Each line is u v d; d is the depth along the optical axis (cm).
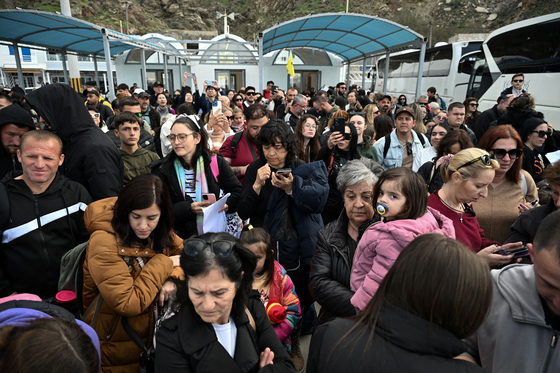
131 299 162
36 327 82
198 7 6166
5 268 207
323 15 935
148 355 158
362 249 167
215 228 259
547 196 270
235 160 379
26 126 257
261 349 150
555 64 840
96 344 125
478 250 205
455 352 86
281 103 965
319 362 98
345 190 198
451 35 5519
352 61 1877
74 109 259
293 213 257
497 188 268
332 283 186
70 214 223
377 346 89
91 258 166
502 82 1054
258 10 6347
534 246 104
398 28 1033
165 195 176
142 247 177
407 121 398
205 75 2138
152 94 1083
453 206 208
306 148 396
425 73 1614
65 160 262
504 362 117
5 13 913
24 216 206
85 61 3203
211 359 128
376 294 101
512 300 115
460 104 507
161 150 475
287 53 2112
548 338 111
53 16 860
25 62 3734
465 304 85
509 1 5484
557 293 98
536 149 373
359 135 416
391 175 161
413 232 147
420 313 89
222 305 128
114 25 5259
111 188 257
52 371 74
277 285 225
